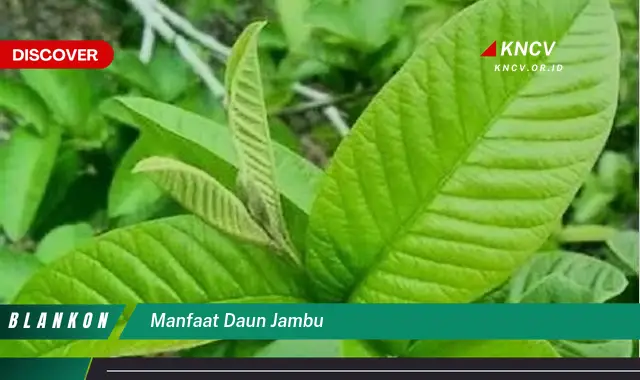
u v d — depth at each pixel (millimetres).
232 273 488
